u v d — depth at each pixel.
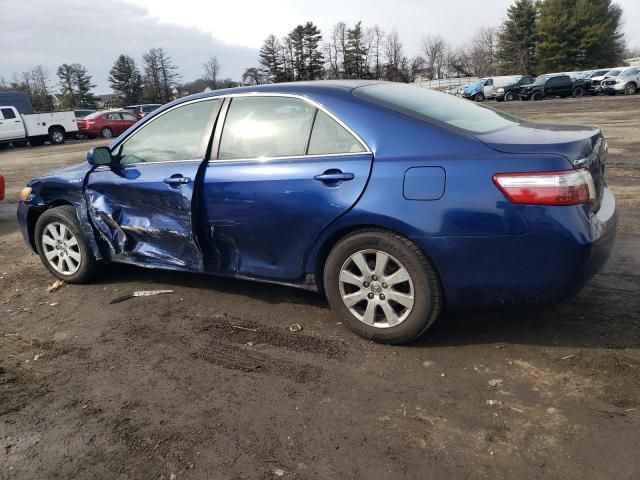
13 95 28.27
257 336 3.78
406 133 3.32
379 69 79.75
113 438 2.77
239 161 3.87
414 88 4.16
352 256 3.48
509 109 27.25
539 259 3.02
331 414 2.87
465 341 3.52
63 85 84.06
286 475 2.46
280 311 4.16
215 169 3.94
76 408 3.04
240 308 4.25
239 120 3.94
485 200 3.04
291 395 3.06
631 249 5.06
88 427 2.87
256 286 4.67
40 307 4.52
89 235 4.69
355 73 79.75
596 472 2.36
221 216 3.93
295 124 3.70
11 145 27.12
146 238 4.39
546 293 3.09
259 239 3.82
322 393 3.06
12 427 2.90
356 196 3.35
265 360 3.46
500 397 2.92
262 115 3.85
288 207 3.61
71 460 2.63
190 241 4.11
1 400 3.14
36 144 27.16
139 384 3.26
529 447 2.54
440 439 2.63
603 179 3.52
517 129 3.52
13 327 4.16
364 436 2.68
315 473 2.46
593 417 2.71
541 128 3.59
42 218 4.91
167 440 2.74
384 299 3.44
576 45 62.28
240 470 2.50
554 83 36.22
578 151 3.04
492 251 3.08
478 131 3.37
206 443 2.70
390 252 3.32
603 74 39.00
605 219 3.22
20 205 5.13
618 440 2.54
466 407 2.86
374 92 3.71
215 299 4.45
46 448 2.73
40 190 4.90
